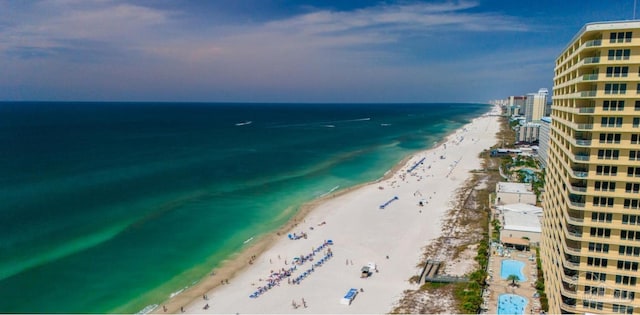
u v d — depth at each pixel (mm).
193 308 76688
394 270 90438
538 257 93125
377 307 75250
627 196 52188
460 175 180125
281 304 77375
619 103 50250
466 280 82812
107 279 86375
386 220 122625
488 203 134875
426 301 76250
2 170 176875
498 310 73500
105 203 133250
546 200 80625
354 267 92438
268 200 143125
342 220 123125
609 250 54125
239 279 88188
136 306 77375
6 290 80250
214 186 158875
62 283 83875
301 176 180500
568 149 59000
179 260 96250
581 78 51156
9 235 105688
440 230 113250
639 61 48344
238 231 114750
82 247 100375
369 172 193000
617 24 48312
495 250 98375
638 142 50719
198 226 117000
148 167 189500
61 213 122625
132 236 108188
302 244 105875
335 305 76250
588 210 53938
